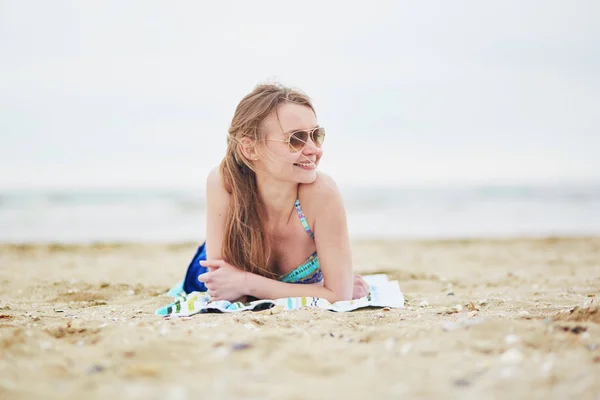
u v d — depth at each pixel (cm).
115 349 231
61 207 1625
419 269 613
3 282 520
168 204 1692
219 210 356
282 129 327
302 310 321
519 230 1183
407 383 193
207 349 230
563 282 480
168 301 403
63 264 689
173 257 780
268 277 367
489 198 1822
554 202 1673
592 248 793
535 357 216
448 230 1212
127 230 1248
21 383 195
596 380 191
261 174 341
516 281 496
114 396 182
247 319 297
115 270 630
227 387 190
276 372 206
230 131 343
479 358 218
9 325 291
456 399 179
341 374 204
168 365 212
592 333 245
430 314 326
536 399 178
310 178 336
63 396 183
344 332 268
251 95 339
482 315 313
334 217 346
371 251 831
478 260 696
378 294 393
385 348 234
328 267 352
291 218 352
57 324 294
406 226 1290
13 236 1140
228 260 358
